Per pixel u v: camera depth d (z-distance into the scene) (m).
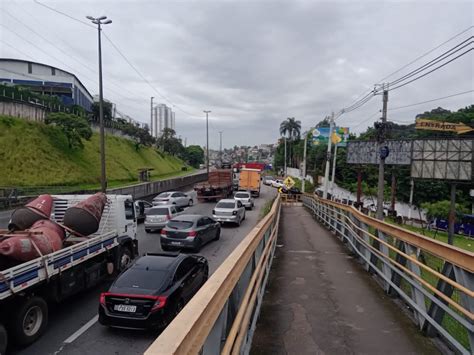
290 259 9.34
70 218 8.44
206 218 15.85
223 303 2.26
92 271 8.51
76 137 40.44
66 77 66.94
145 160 62.34
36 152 34.75
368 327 4.85
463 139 27.08
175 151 101.88
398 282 5.98
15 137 34.12
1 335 5.65
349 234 11.23
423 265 4.64
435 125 30.56
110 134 58.22
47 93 63.00
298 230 15.97
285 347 4.25
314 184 67.31
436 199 47.72
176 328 1.55
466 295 3.71
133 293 6.74
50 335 6.79
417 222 42.59
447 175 27.58
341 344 4.34
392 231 6.27
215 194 35.06
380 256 6.78
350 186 59.19
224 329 2.51
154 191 39.75
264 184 74.00
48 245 7.06
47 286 6.97
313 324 4.95
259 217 26.14
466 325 3.51
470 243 30.08
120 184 41.28
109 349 6.27
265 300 5.95
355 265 8.62
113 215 10.48
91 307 8.27
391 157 34.72
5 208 24.28
